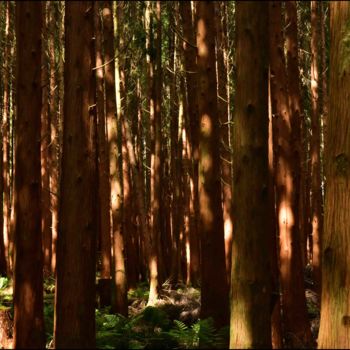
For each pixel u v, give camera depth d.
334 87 5.80
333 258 5.68
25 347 6.26
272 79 8.65
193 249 18.02
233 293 5.48
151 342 9.16
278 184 8.64
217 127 8.53
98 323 10.76
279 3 8.73
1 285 16.86
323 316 5.71
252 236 5.38
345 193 5.68
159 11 16.34
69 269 6.66
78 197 6.71
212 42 8.72
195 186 14.62
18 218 6.35
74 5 6.88
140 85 24.84
